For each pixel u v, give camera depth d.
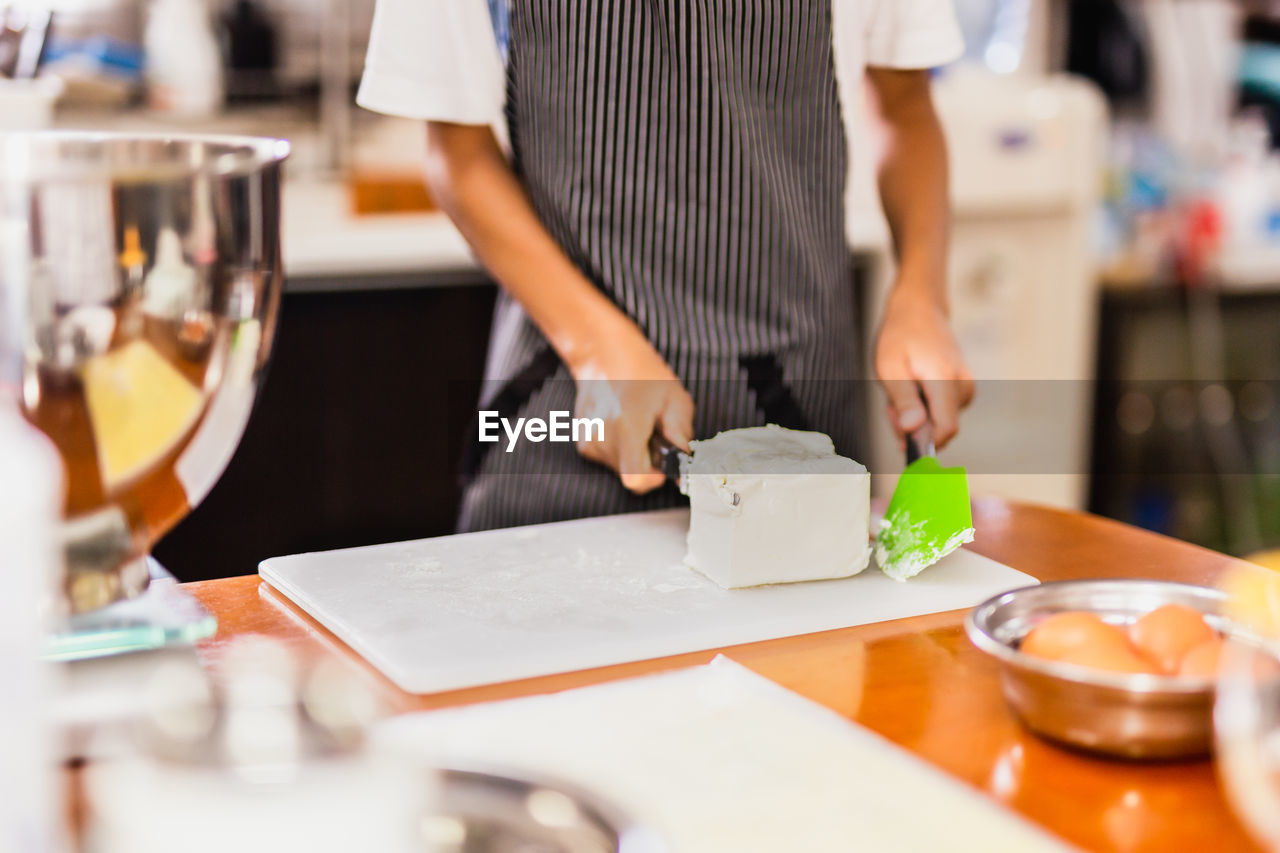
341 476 2.14
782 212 1.21
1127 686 0.58
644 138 1.18
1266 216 2.99
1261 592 0.69
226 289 0.64
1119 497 2.89
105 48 2.27
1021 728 0.64
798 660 0.75
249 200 0.65
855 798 0.56
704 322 1.21
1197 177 2.97
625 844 0.50
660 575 0.89
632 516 1.05
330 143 2.46
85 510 0.65
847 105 1.26
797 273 1.23
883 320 1.23
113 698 0.61
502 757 0.59
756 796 0.56
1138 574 0.91
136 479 0.65
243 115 2.41
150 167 0.60
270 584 0.89
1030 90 2.61
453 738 0.61
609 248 1.21
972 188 2.51
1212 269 2.85
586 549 0.95
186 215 0.61
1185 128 2.99
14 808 0.38
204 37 2.34
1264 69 3.08
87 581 0.68
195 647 0.75
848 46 1.24
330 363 2.10
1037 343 2.67
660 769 0.58
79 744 0.55
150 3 2.31
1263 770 0.46
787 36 1.18
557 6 1.15
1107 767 0.60
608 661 0.75
